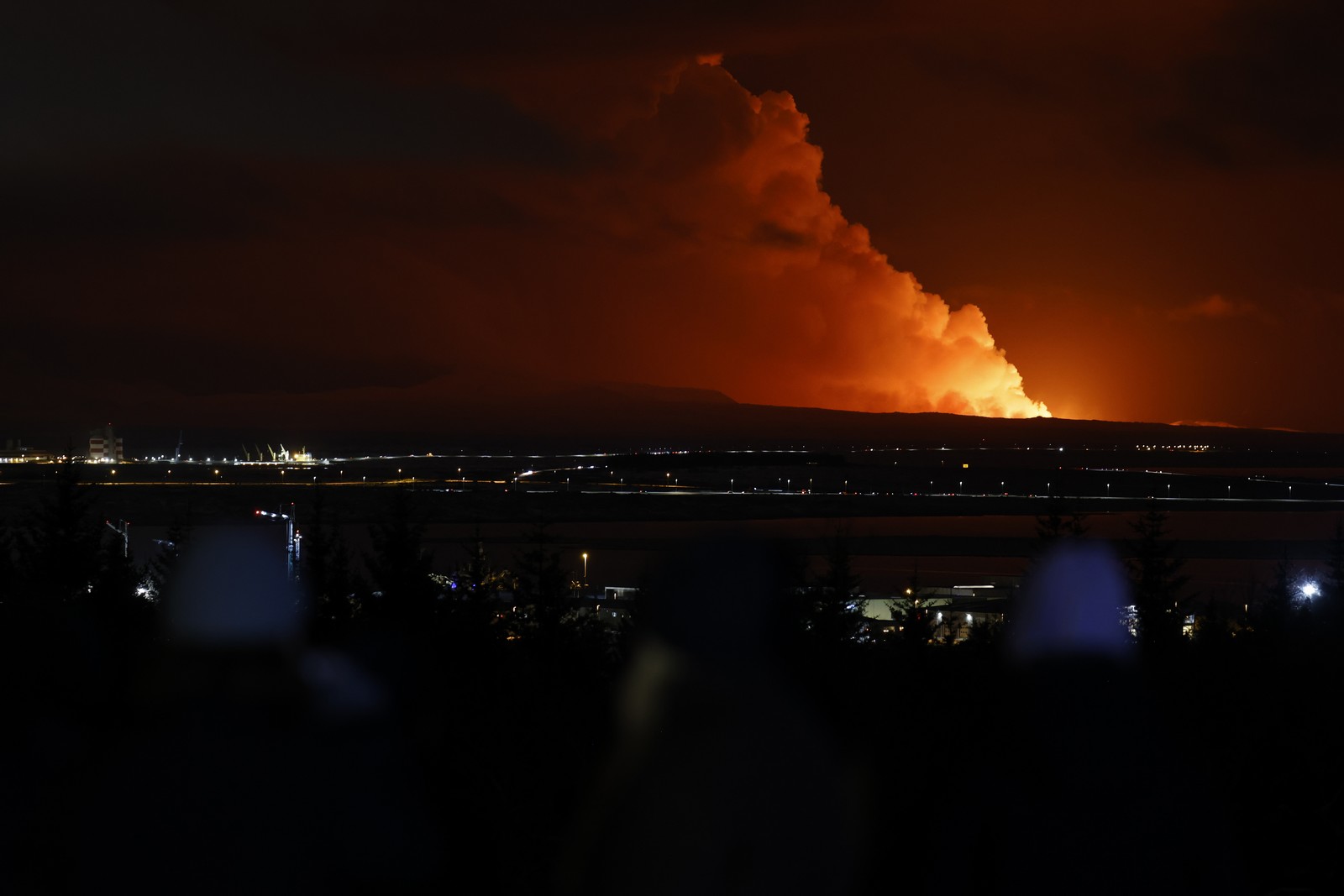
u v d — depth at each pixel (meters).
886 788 5.13
